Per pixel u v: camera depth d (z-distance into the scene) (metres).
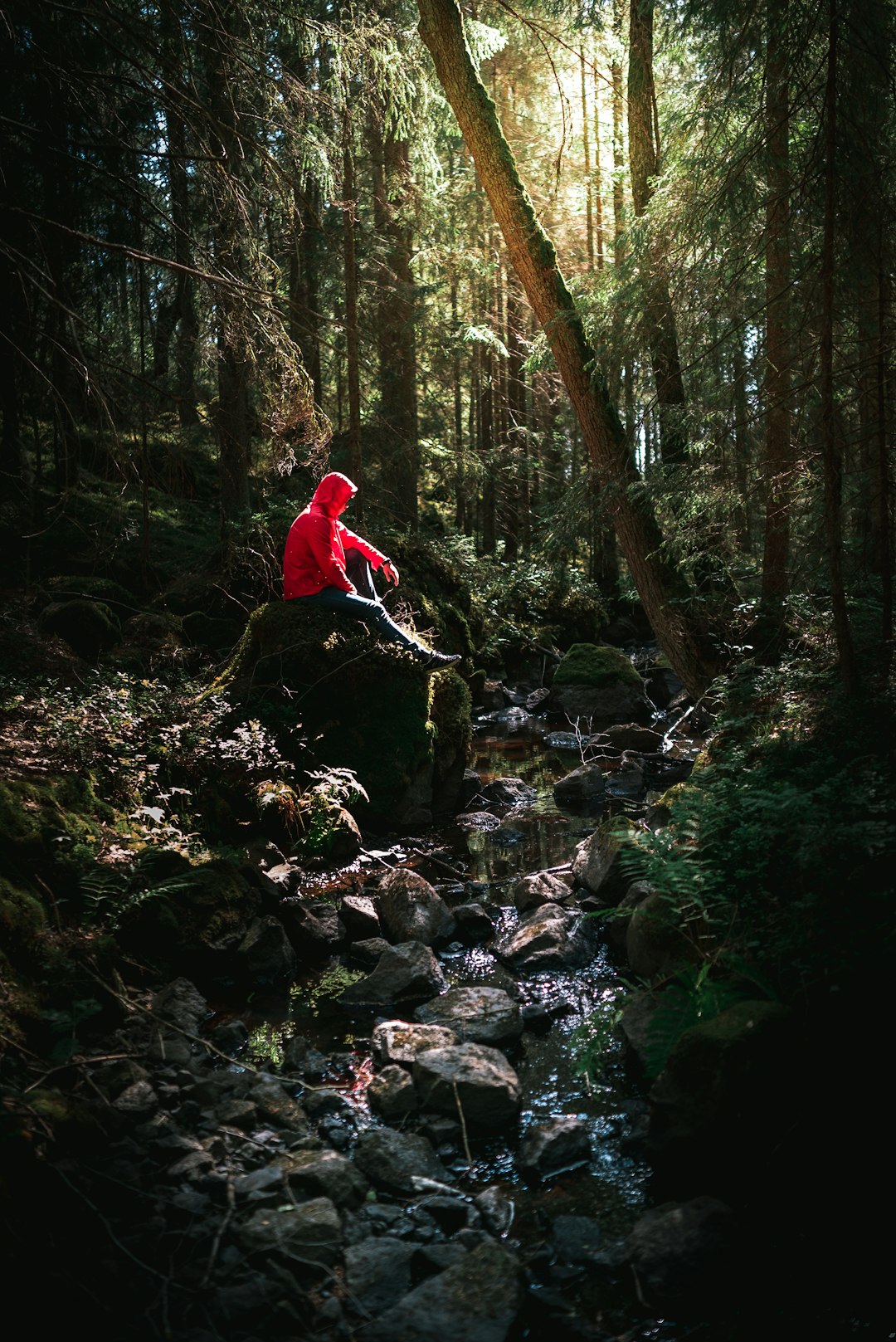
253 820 6.77
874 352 5.97
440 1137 3.71
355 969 5.39
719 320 7.27
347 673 7.81
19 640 8.19
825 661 6.71
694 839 4.94
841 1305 2.83
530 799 8.79
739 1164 3.40
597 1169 3.54
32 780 5.39
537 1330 2.76
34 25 6.17
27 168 7.63
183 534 12.66
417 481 18.23
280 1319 2.73
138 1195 3.17
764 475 7.12
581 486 8.89
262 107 7.37
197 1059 4.22
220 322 7.11
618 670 12.88
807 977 3.75
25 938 4.35
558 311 8.59
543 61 17.94
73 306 7.21
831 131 5.45
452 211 15.71
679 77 9.20
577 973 5.22
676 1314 2.82
